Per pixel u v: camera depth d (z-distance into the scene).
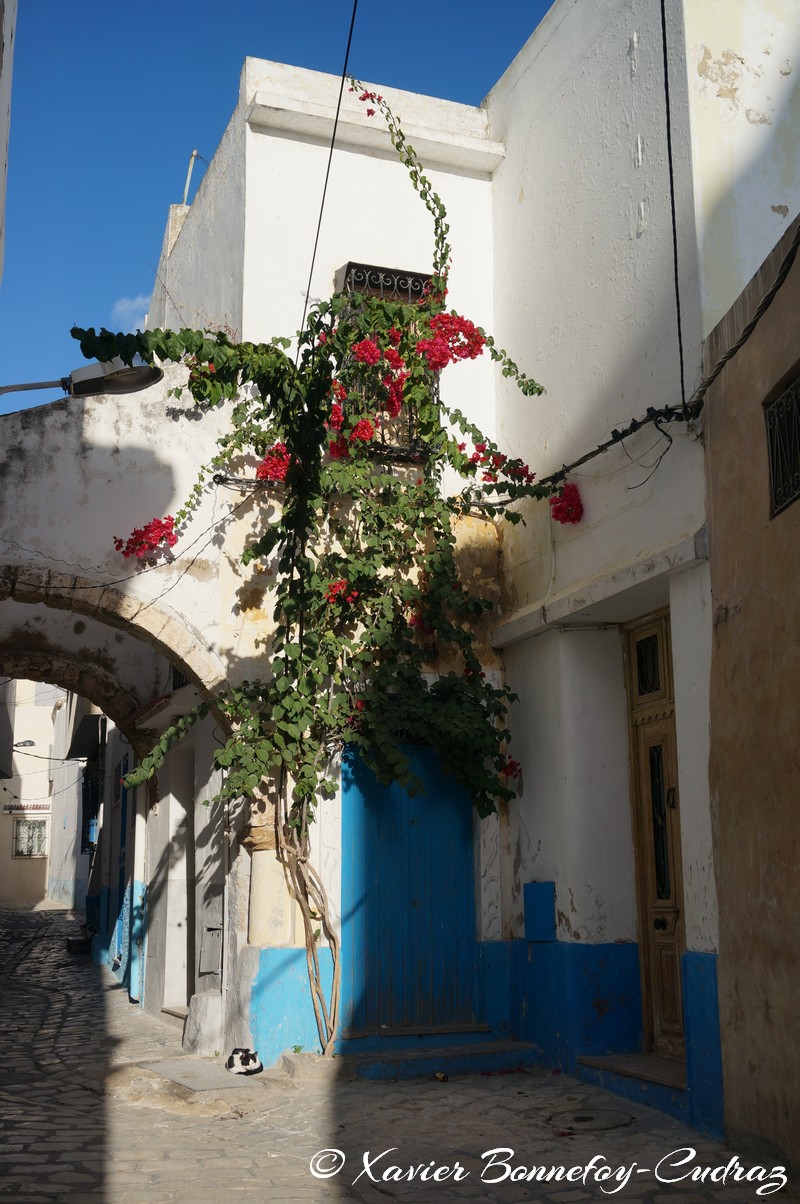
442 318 7.81
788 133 6.82
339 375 7.96
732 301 6.43
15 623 11.59
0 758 21.78
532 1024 7.69
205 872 9.20
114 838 15.00
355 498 8.06
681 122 6.69
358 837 7.89
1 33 4.75
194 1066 7.31
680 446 6.45
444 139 9.07
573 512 7.58
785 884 4.98
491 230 9.35
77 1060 7.84
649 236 7.00
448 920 8.04
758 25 6.89
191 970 10.23
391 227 9.05
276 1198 4.61
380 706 7.73
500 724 8.44
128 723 11.67
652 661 7.46
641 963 7.32
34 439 7.51
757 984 5.20
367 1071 7.07
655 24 7.08
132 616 7.56
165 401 7.91
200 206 10.18
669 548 6.30
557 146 8.32
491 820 8.22
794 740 4.97
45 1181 4.74
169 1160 5.19
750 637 5.47
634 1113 6.14
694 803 6.06
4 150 4.92
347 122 8.88
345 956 7.66
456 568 8.50
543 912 7.63
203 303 9.82
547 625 7.73
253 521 8.02
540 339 8.38
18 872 31.27
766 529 5.37
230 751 7.30
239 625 7.86
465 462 8.01
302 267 8.73
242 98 8.95
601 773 7.57
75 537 7.49
